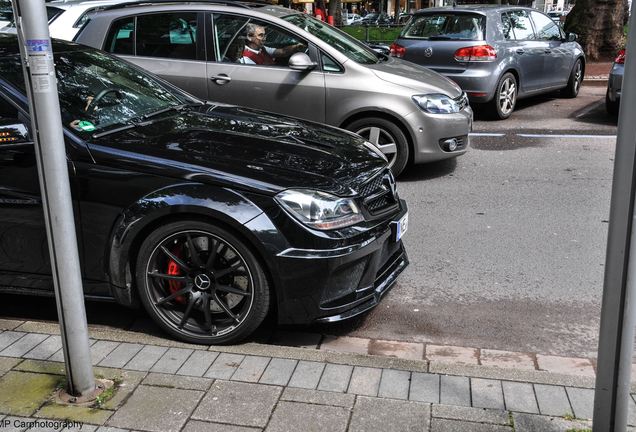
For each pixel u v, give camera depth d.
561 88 11.68
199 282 3.49
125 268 3.51
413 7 60.25
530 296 4.35
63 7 9.09
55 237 2.68
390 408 2.82
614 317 2.22
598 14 15.44
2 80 3.68
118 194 3.43
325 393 2.94
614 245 2.17
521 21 10.54
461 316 4.09
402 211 4.00
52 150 2.58
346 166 3.74
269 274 3.38
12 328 3.56
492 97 9.88
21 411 2.79
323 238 3.32
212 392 2.95
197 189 3.34
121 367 3.16
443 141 6.78
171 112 4.35
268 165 3.50
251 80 6.79
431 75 7.18
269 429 2.69
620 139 2.07
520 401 2.87
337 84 6.65
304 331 3.92
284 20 6.85
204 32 6.90
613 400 2.30
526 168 7.46
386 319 4.07
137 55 7.08
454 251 5.12
